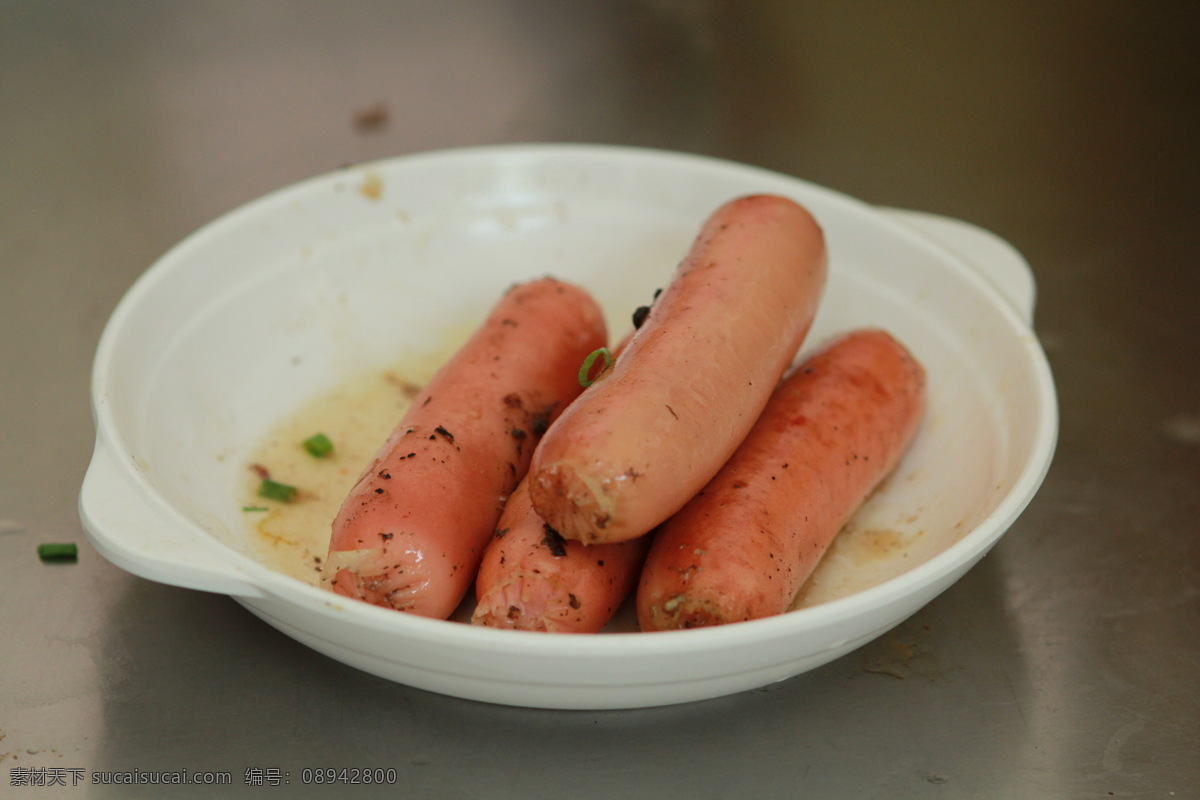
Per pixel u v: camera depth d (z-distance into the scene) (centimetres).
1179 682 44
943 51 80
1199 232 62
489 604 42
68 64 77
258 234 53
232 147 68
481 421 45
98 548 41
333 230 55
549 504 41
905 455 49
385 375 53
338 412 51
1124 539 48
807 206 54
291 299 53
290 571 46
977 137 69
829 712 43
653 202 56
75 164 67
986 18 85
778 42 82
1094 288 59
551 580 42
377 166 55
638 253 56
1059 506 50
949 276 51
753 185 55
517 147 56
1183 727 43
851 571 46
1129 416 53
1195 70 76
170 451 47
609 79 77
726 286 45
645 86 76
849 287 53
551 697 41
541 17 85
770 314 45
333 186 55
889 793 42
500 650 39
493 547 43
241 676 44
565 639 39
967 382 49
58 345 56
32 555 48
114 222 63
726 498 43
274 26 83
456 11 85
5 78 75
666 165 56
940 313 51
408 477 43
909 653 45
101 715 43
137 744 43
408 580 42
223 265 52
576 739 43
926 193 65
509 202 56
